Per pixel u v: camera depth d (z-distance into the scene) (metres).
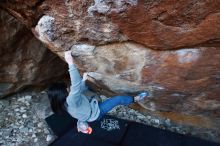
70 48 3.50
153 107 4.63
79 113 3.70
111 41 3.30
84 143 4.65
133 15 2.89
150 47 3.26
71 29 3.23
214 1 2.62
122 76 3.87
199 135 4.79
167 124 5.00
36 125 5.10
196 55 3.26
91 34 3.24
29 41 4.71
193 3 2.67
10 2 3.21
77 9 2.98
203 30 2.90
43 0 2.99
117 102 3.98
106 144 4.62
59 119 5.10
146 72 3.66
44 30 3.30
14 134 4.98
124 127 4.88
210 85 3.66
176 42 3.10
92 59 3.65
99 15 2.98
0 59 4.74
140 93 4.23
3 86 5.30
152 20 2.90
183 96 4.02
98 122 4.96
